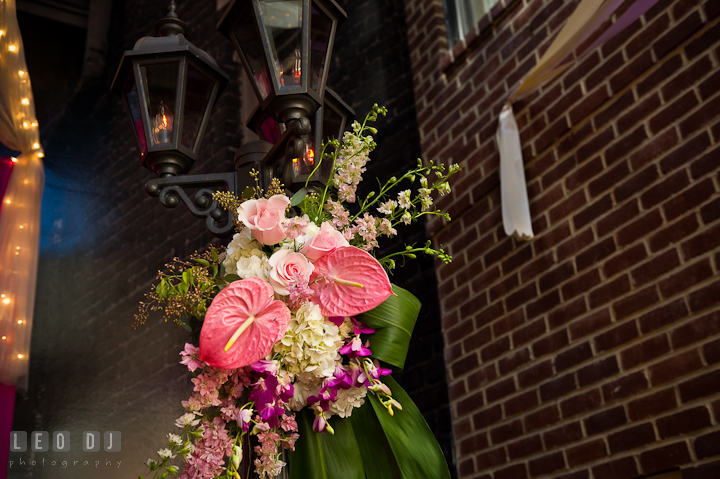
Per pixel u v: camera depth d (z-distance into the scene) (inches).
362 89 160.1
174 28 63.4
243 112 193.6
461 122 128.7
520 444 102.8
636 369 88.4
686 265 85.0
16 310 145.7
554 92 110.0
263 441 36.1
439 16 143.9
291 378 37.4
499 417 107.6
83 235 212.7
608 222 97.1
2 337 143.4
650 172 92.3
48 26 239.6
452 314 121.7
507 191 108.2
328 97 61.9
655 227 90.0
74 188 218.4
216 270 42.2
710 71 86.7
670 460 81.6
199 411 37.3
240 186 54.2
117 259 203.9
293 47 53.1
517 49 119.6
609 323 93.5
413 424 40.4
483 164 120.9
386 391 38.2
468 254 121.1
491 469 106.7
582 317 97.7
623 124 97.7
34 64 234.1
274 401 36.4
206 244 183.6
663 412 83.7
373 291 39.4
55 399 190.4
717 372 78.7
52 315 201.3
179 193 54.7
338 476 38.1
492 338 112.4
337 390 38.5
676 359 83.7
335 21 56.5
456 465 114.3
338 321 39.6
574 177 104.2
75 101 227.8
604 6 91.7
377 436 40.2
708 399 79.0
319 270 39.6
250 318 36.5
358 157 46.8
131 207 207.9
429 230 130.0
